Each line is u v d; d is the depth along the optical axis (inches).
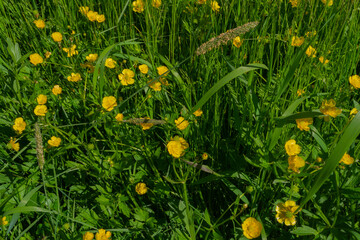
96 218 72.6
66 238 61.8
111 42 110.8
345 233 64.0
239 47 87.7
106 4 114.1
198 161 75.4
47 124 74.7
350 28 96.1
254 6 113.7
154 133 91.0
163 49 112.0
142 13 117.8
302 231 62.7
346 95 78.7
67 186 81.3
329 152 70.2
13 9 119.7
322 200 69.8
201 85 90.5
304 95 86.0
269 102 79.1
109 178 77.7
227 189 79.3
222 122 84.9
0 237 62.7
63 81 96.7
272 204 72.9
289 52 88.9
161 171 82.7
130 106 92.5
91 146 72.7
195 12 116.8
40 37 112.0
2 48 101.6
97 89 90.3
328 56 101.3
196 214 72.0
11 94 95.4
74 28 117.0
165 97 94.2
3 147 84.8
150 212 75.7
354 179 70.4
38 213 72.9
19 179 77.2
